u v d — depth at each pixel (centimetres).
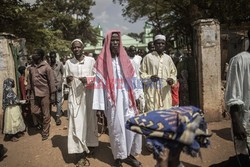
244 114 302
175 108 262
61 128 681
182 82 678
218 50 627
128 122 259
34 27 1670
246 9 1443
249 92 296
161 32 2644
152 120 247
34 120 682
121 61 435
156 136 242
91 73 496
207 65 628
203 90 634
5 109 608
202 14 1653
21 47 880
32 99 636
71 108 472
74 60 496
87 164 469
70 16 3862
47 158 508
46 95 602
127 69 436
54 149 545
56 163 486
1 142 614
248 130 303
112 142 438
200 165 443
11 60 714
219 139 541
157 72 522
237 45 1270
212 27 620
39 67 600
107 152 514
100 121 665
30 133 663
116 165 443
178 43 2756
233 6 1466
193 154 243
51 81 603
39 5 1889
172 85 528
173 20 2561
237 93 298
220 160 460
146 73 536
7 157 525
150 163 462
